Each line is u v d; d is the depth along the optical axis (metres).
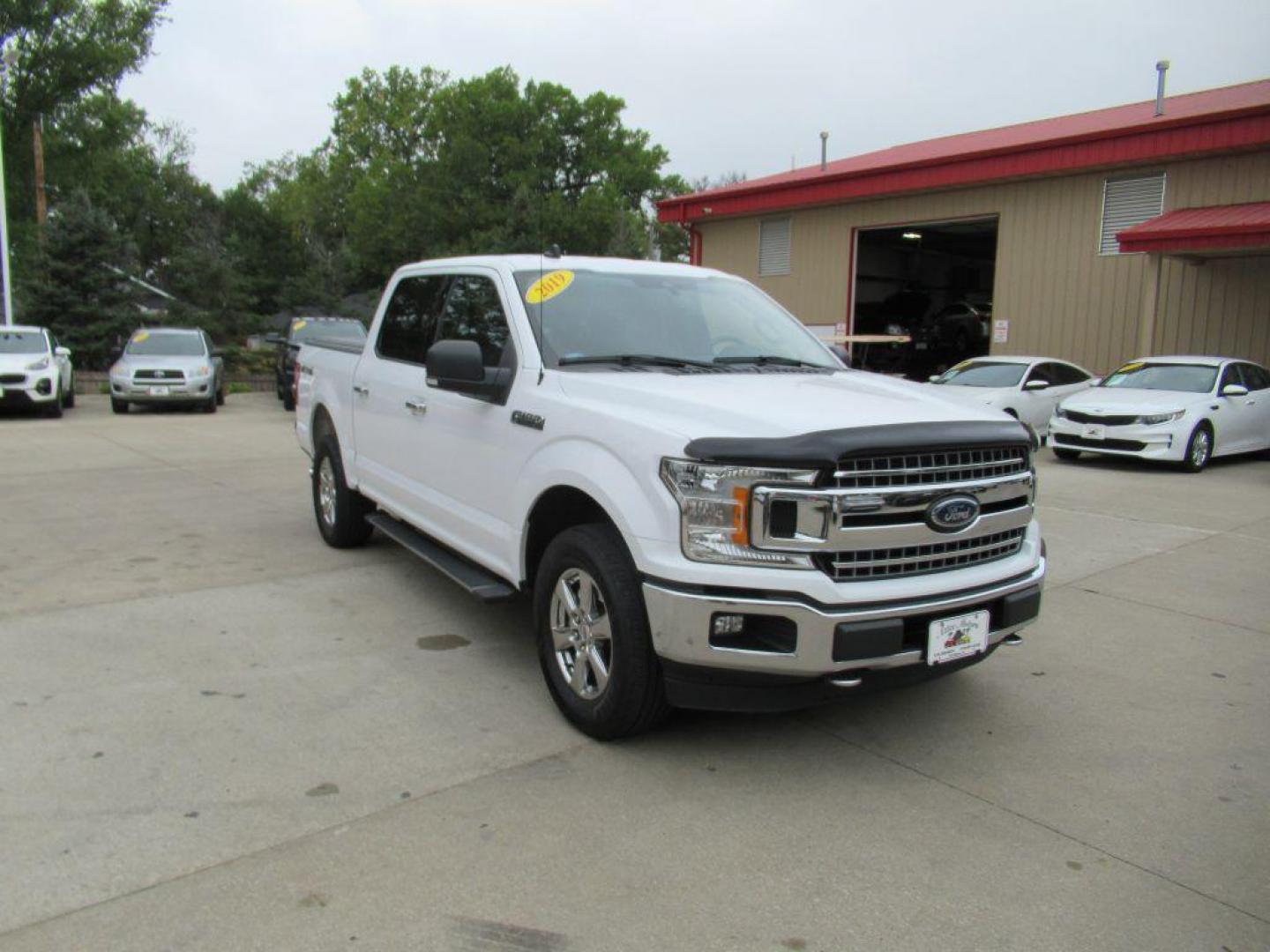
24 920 2.64
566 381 4.18
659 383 4.02
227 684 4.37
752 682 3.39
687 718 4.11
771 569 3.29
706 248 24.20
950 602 3.50
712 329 4.89
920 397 4.11
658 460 3.45
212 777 3.49
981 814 3.35
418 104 58.78
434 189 40.41
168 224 47.00
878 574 3.44
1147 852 3.12
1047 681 4.64
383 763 3.63
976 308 27.89
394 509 5.75
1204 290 15.81
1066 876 2.97
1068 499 9.84
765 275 22.84
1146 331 14.90
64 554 6.74
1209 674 4.75
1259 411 12.98
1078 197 17.14
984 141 21.67
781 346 5.00
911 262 26.20
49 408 16.81
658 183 44.19
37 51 35.69
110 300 24.92
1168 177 15.95
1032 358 15.15
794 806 3.38
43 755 3.62
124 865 2.92
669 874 2.94
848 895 2.86
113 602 5.59
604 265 5.08
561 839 3.13
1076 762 3.77
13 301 26.75
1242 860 3.08
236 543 7.13
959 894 2.87
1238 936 2.69
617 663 3.63
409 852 3.03
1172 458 11.79
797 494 3.28
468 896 2.81
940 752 3.84
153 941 2.57
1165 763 3.77
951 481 3.55
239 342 29.64
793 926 2.70
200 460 11.55
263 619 5.32
